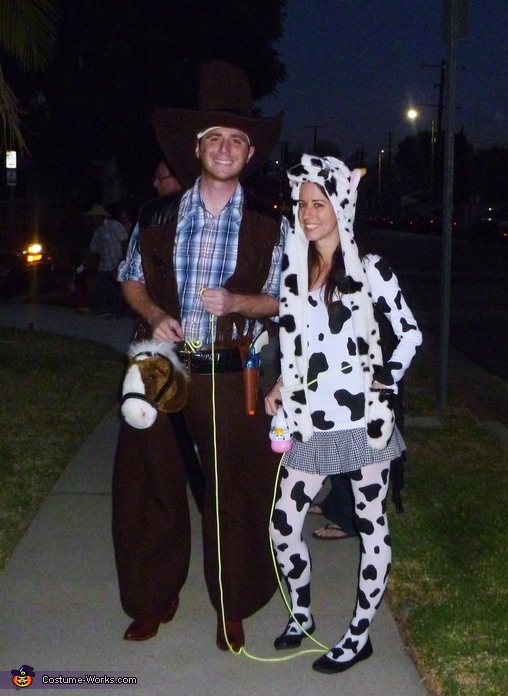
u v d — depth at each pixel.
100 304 14.64
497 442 7.55
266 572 4.15
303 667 4.01
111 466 6.71
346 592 4.73
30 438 7.36
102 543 5.32
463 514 5.71
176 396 3.84
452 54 7.96
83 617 4.44
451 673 3.87
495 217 50.94
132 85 25.08
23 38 8.59
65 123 24.95
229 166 3.84
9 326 13.26
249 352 3.97
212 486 4.00
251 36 28.11
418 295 21.59
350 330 3.73
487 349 13.76
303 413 3.73
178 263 3.90
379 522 3.85
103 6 24.38
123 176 28.12
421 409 8.62
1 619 4.41
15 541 5.38
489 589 4.65
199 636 4.28
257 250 3.89
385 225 72.94
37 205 32.91
